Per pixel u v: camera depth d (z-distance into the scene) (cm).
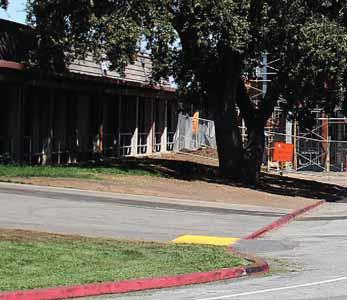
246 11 2461
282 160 4269
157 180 2667
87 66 3088
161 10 2362
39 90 2864
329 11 2661
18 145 2695
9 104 2667
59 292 917
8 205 1811
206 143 5181
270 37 2600
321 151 5072
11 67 2430
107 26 2316
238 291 973
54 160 3005
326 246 1480
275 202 2511
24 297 884
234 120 3067
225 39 2484
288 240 1579
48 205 1866
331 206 2672
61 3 2408
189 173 3106
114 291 970
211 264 1156
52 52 2534
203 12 2400
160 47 2402
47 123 2923
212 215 1970
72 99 3156
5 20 2544
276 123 4978
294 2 2469
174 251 1286
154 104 4141
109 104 3531
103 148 3456
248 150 3161
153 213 1905
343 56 2512
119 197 2152
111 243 1353
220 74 3003
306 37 2466
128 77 3494
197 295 943
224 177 3073
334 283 1034
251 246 1467
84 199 2031
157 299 912
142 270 1080
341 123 5200
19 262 1099
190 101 3509
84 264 1116
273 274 1139
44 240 1327
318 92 2978
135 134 3838
